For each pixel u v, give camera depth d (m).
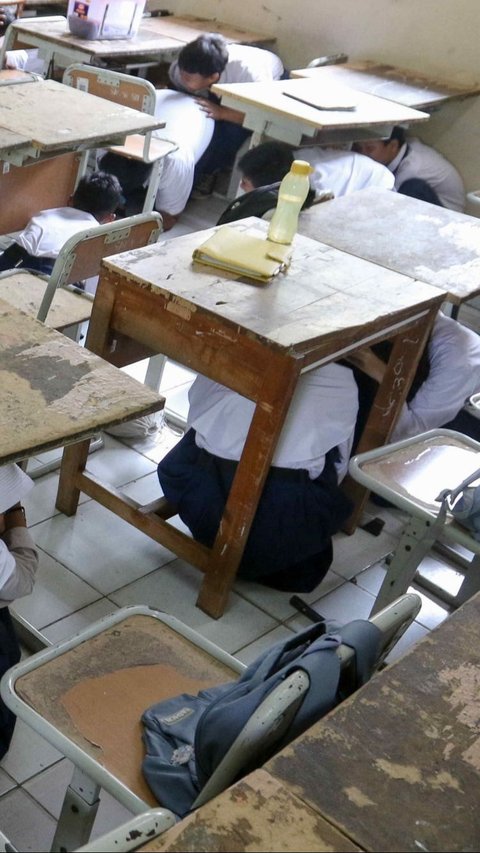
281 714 1.26
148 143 3.93
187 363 2.32
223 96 4.06
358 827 1.17
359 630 1.42
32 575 1.85
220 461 2.54
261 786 1.19
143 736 1.51
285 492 2.46
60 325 2.66
